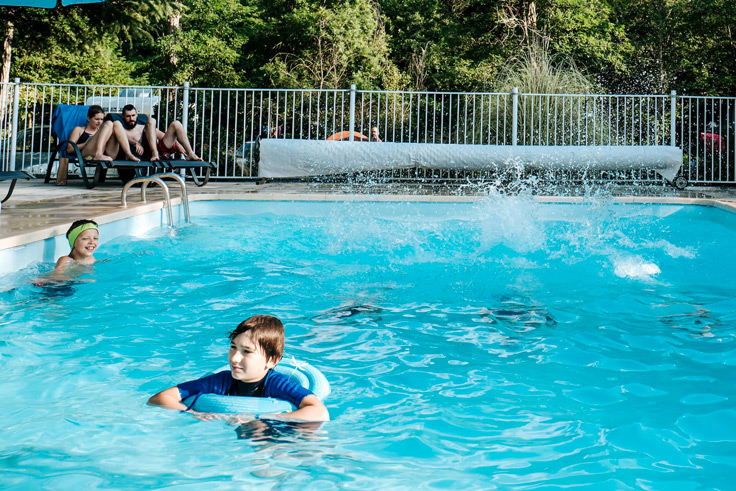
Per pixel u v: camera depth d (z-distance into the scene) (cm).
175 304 437
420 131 1780
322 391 263
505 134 1234
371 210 910
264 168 1095
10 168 1209
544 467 216
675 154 1087
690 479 209
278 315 416
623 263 584
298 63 2438
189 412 251
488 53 2466
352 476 204
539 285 505
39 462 212
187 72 2416
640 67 2284
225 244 656
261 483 198
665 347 359
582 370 320
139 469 207
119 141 996
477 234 725
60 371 307
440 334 380
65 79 2447
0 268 478
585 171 1095
